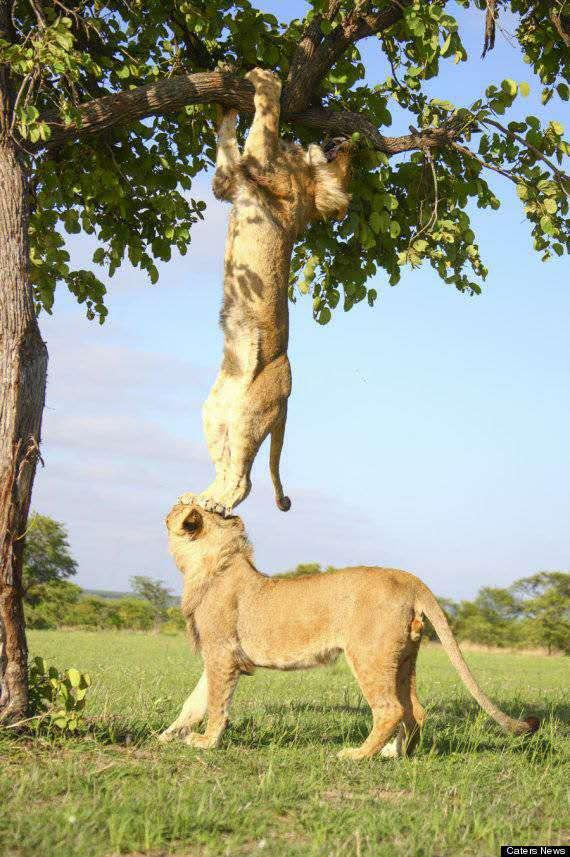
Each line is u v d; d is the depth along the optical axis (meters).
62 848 3.92
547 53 8.83
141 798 4.73
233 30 8.14
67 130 7.27
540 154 8.41
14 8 7.66
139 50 8.97
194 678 12.96
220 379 8.77
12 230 6.51
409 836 4.46
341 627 6.33
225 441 8.73
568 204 8.51
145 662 17.03
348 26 8.21
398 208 9.30
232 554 6.76
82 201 9.52
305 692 11.56
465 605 45.31
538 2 8.65
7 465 6.15
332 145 8.91
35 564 47.91
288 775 5.56
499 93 8.24
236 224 8.62
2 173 6.62
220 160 8.52
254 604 6.57
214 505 7.66
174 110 7.85
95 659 17.48
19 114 6.42
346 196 8.78
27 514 6.21
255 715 8.46
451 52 7.72
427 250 8.94
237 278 8.62
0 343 6.33
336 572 6.49
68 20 6.60
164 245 9.64
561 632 39.81
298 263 10.50
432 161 8.62
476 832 4.64
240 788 5.19
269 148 8.46
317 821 4.64
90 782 4.96
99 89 8.77
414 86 9.22
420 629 6.32
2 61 6.56
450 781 5.79
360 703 10.13
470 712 9.72
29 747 5.74
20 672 6.12
